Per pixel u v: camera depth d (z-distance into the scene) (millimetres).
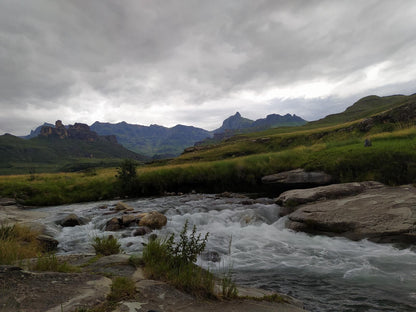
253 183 26031
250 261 8234
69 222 14602
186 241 5633
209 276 4734
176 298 3805
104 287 3818
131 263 5441
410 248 8750
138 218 14133
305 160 25141
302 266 7680
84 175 41594
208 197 23094
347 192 14703
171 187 28719
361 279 6527
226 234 11547
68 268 4828
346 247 9430
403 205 10852
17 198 25938
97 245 7266
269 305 4289
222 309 3717
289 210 14680
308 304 5191
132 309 3184
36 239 9867
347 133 52812
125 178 28578
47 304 3059
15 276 3832
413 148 18594
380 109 122000
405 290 5758
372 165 18969
